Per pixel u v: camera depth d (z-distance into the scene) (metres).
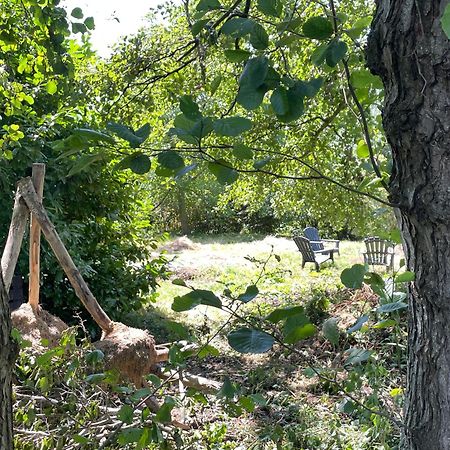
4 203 7.20
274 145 6.07
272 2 1.84
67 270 5.18
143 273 8.64
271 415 5.06
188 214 28.77
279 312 1.86
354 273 2.06
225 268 16.95
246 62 1.72
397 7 1.71
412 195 1.76
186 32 6.09
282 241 24.84
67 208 8.12
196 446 3.78
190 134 1.59
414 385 2.05
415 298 2.02
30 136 7.19
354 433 4.23
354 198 7.98
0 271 1.95
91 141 1.76
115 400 4.16
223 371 6.07
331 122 6.52
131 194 8.73
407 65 1.70
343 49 1.71
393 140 1.78
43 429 3.46
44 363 3.33
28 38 4.64
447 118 1.67
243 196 9.87
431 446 1.98
